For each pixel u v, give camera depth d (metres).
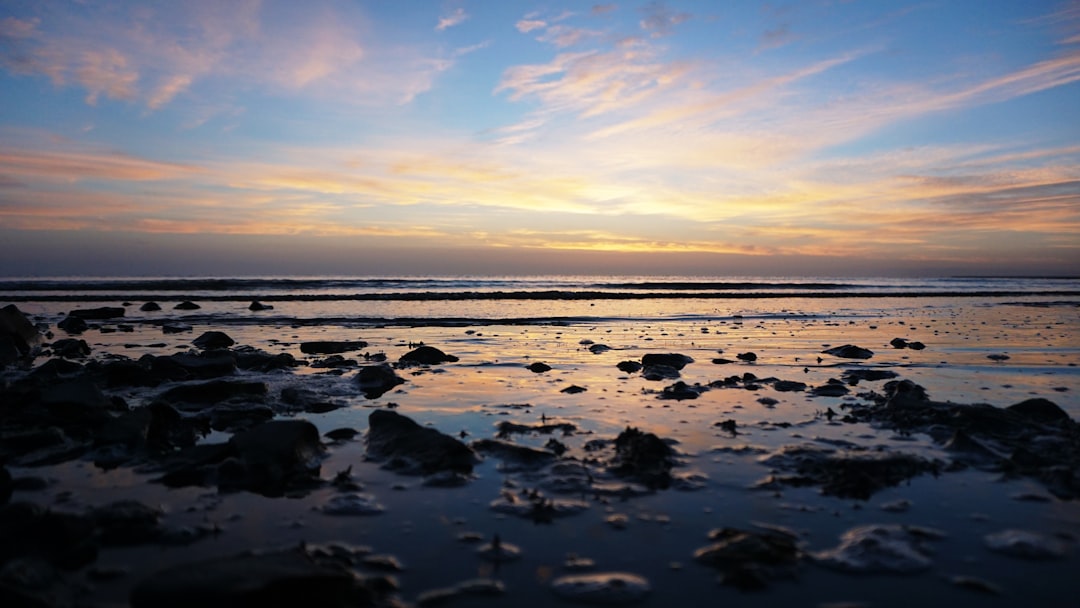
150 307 22.53
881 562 3.32
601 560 3.36
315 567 2.90
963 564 3.33
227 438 5.91
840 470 4.71
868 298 34.94
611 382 8.88
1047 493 4.41
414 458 5.08
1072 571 3.26
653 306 26.48
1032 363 10.73
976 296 38.16
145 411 5.82
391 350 12.30
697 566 3.30
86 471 4.84
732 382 8.77
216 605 2.56
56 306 24.38
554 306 25.88
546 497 4.32
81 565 3.25
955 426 5.99
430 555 3.41
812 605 2.92
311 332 15.62
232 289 37.00
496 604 2.90
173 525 3.79
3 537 3.31
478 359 11.03
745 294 36.44
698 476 4.74
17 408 6.16
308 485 4.55
